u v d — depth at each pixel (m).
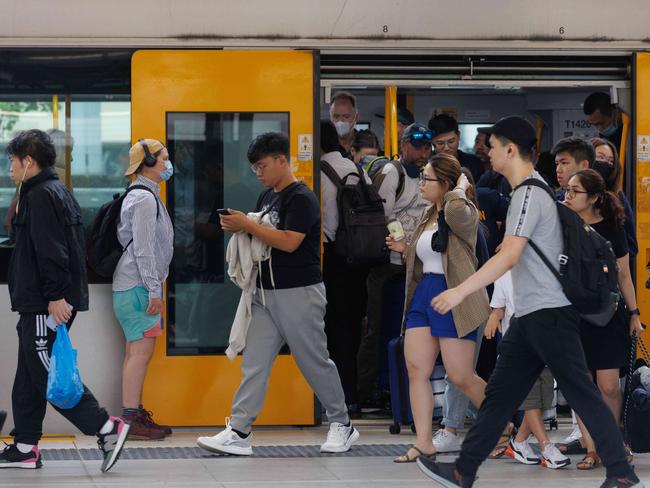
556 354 10.08
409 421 14.59
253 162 13.16
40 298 11.93
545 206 10.12
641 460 13.20
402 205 15.69
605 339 12.35
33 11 14.46
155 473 11.93
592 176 12.40
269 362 13.17
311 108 14.82
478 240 13.49
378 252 15.22
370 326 16.09
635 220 15.06
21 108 14.52
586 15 14.99
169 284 14.84
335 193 15.41
